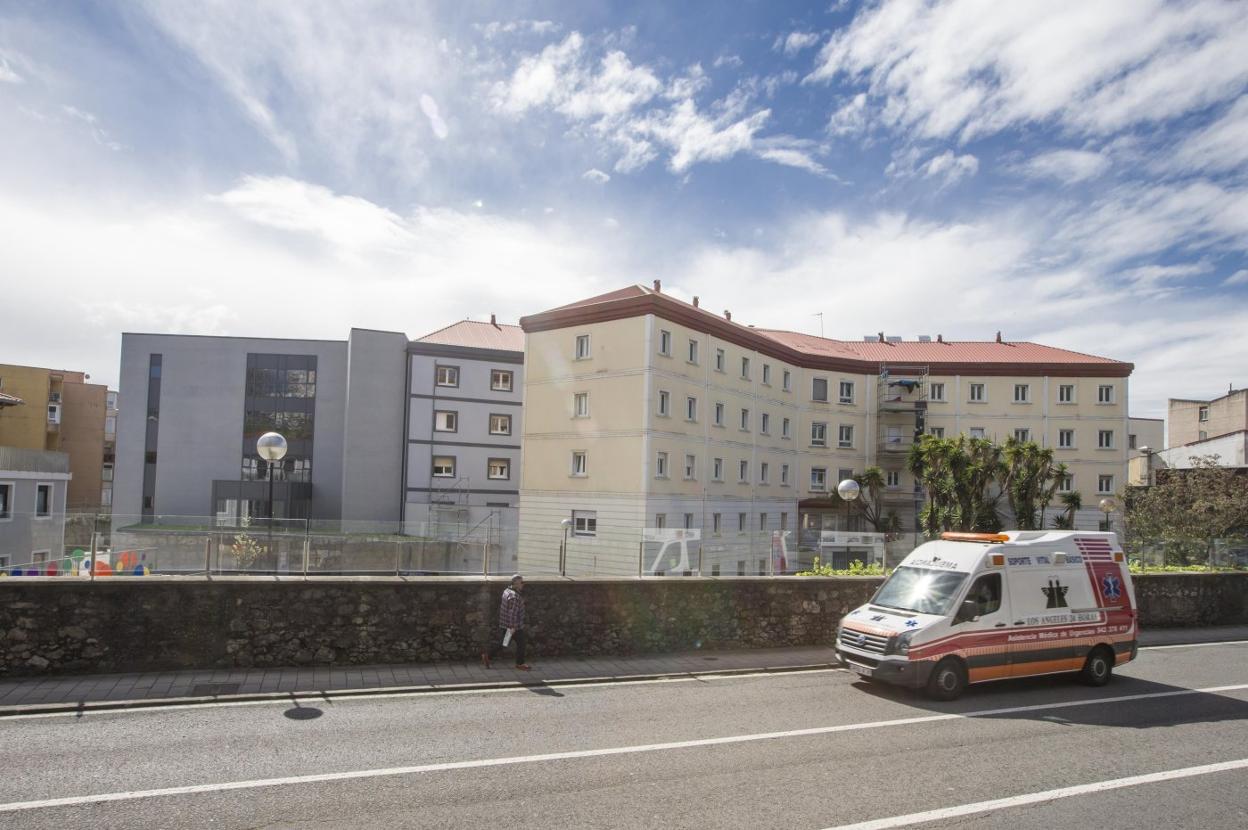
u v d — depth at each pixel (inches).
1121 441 1930.4
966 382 1972.2
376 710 423.2
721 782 316.5
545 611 568.7
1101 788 317.4
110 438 2920.8
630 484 1347.2
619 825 269.1
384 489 1967.3
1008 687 514.6
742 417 1625.2
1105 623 532.4
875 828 271.6
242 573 515.2
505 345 2123.5
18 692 427.5
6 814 269.6
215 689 447.2
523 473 1519.4
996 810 291.4
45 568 476.7
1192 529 1168.2
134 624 477.1
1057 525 1622.8
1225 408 2244.1
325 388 2087.8
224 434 2054.6
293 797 290.5
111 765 322.7
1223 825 280.8
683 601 613.6
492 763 335.3
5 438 2326.5
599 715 423.2
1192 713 447.5
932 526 1630.2
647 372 1344.7
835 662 588.4
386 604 526.9
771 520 1711.4
